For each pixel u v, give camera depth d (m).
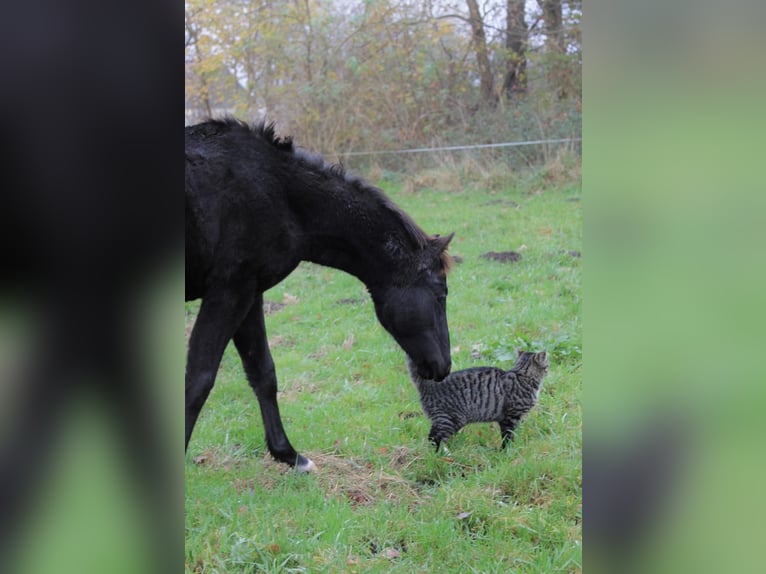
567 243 7.62
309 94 12.08
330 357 5.40
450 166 10.82
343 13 12.79
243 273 3.24
